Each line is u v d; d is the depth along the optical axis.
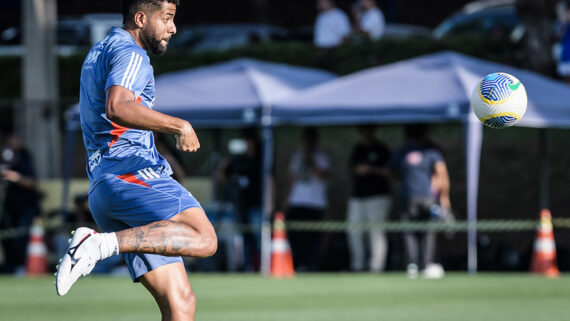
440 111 33.16
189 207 12.16
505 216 47.84
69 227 36.78
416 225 32.94
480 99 13.53
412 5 76.12
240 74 37.41
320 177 36.56
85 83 12.23
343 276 32.59
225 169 36.78
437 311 21.83
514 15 54.84
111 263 34.75
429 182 32.91
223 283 30.05
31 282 31.62
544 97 34.62
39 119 45.09
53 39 46.59
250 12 80.75
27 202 37.47
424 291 26.81
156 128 11.41
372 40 52.06
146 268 12.27
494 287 27.73
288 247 37.22
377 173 35.12
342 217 49.47
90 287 29.00
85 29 61.28
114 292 27.42
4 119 55.72
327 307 23.06
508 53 51.50
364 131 35.41
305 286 28.78
